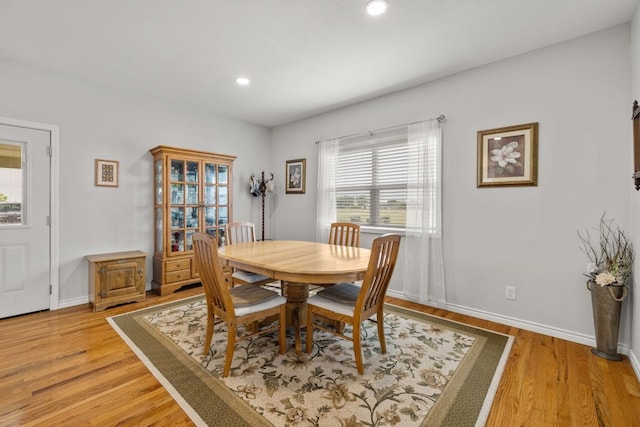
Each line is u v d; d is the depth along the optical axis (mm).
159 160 3582
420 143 3166
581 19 2100
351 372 1921
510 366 2002
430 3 1922
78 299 3162
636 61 1968
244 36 2316
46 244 2969
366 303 1974
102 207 3316
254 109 4086
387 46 2453
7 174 2771
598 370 1944
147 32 2268
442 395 1697
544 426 1464
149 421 1479
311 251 2596
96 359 2049
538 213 2518
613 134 2199
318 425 1461
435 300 3115
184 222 3664
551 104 2439
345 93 3486
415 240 3234
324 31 2242
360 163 3836
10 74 2744
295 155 4652
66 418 1495
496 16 2059
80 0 1896
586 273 2309
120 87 3367
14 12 2014
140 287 3244
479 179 2812
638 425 1464
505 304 2709
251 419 1499
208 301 2070
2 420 1474
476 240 2861
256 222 4895
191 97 3652
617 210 2189
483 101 2785
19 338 2359
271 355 2125
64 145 3057
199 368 1946
